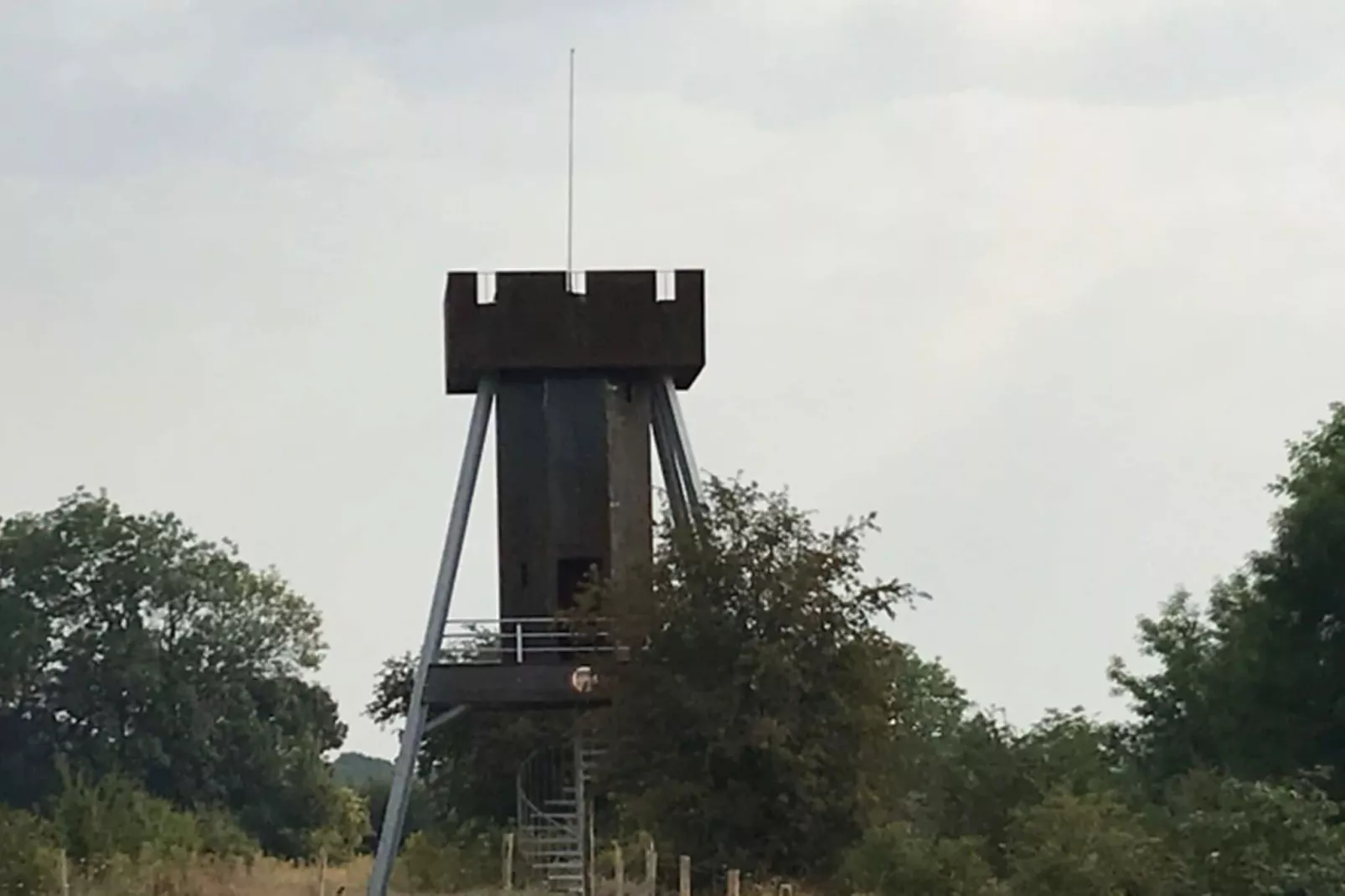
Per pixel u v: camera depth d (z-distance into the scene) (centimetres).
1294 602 6688
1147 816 4575
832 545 5069
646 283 6134
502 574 6181
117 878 6531
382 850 5747
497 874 6931
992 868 4559
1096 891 3781
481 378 6150
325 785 12488
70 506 12519
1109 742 7156
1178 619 7538
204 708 12225
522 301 6103
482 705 5847
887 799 4994
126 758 11869
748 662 4853
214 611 12538
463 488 6053
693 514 5250
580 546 6141
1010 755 5206
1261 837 3741
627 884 5291
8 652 11900
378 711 7538
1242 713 6731
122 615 12325
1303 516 6631
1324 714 6575
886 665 5000
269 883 7131
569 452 6162
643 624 4984
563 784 6844
